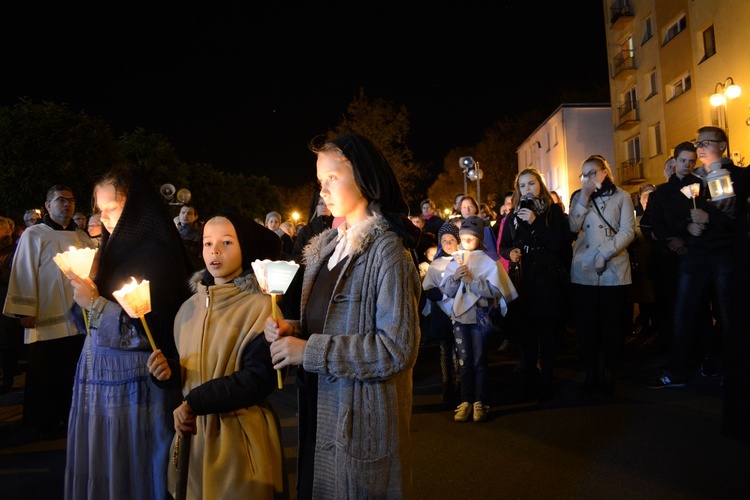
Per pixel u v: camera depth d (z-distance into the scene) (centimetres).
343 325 204
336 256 221
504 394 581
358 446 196
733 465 379
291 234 980
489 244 620
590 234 546
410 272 204
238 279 262
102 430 276
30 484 407
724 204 359
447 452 427
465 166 1742
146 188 296
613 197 542
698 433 436
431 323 564
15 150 1720
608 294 543
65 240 509
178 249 297
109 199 302
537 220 540
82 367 287
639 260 708
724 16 1733
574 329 908
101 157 1862
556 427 468
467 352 503
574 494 350
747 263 302
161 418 278
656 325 779
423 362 760
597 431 453
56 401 504
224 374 247
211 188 3491
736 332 306
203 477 240
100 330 277
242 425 246
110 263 284
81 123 1827
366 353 192
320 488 203
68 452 287
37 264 493
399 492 197
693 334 551
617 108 2612
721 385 555
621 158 2620
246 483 239
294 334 224
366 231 206
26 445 489
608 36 2680
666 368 567
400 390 209
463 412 496
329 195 219
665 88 2173
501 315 532
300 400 233
